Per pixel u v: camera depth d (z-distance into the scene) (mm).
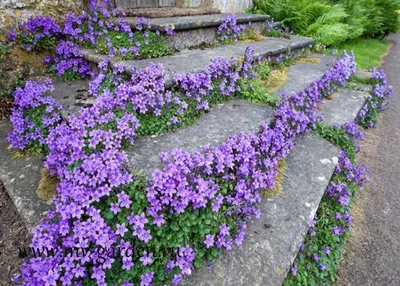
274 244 1961
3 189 2490
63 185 1840
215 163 2057
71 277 1528
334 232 2338
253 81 3406
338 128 3293
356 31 8078
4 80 3311
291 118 2852
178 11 4418
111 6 4125
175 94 2660
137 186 1810
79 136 2061
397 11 10492
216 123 2617
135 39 3389
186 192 1736
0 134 2939
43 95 3021
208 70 2885
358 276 2230
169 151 2160
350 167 2855
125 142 2209
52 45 3613
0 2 3193
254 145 2359
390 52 9109
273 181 2309
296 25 6438
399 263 2346
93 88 2754
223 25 4215
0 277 1890
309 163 2781
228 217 1974
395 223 2725
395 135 4211
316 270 2111
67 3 3717
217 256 1853
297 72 4188
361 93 4391
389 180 3289
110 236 1618
